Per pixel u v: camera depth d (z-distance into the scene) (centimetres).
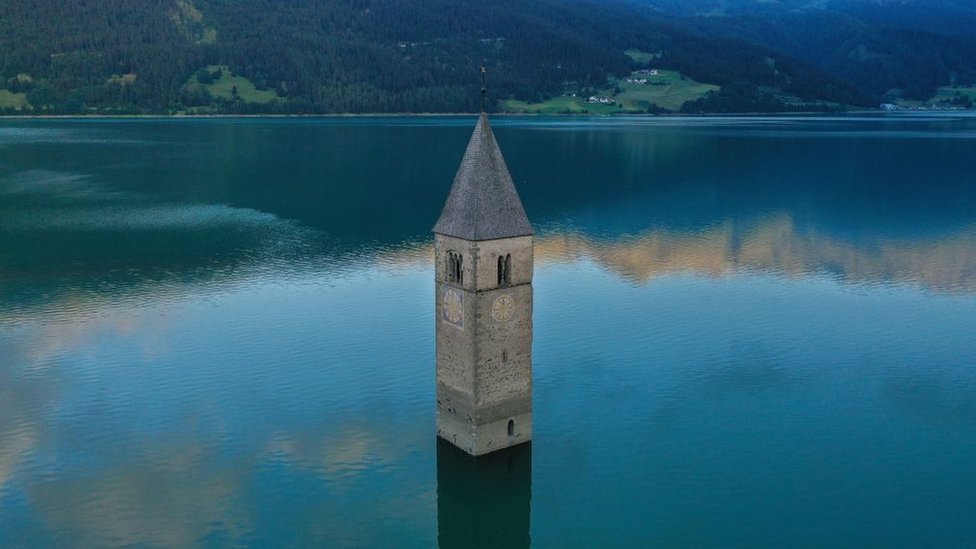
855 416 8931
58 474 7544
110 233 17662
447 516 7069
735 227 19038
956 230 19012
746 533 6838
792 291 13762
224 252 15950
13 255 15650
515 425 7506
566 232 18262
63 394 9188
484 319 7044
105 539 6612
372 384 9431
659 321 11969
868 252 16775
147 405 8912
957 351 10925
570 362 10294
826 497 7356
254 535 6725
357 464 7738
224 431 8350
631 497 7350
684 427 8606
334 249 16225
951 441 8381
